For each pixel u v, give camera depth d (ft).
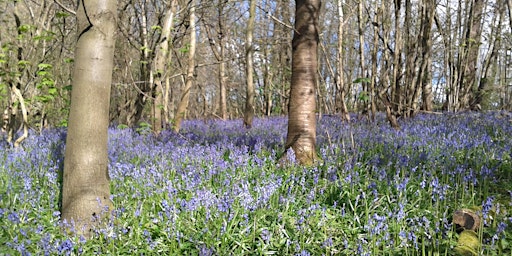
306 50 21.66
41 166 20.51
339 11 37.76
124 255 13.21
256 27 73.36
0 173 20.51
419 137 27.12
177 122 37.42
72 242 12.92
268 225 14.89
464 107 56.54
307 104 21.66
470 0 57.26
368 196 16.08
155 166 20.04
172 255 13.20
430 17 42.93
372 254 12.87
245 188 15.60
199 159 22.03
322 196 17.10
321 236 14.20
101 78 14.47
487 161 20.72
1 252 12.66
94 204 14.40
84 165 14.32
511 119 34.27
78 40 14.40
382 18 40.24
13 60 31.27
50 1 29.53
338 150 22.59
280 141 27.63
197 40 72.54
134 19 50.21
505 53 69.51
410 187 16.71
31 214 15.81
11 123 28.17
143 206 15.99
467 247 12.86
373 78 36.96
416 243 12.25
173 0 35.19
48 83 25.57
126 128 37.78
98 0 14.25
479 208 15.12
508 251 12.78
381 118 41.96
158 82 35.12
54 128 39.99
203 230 13.73
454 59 59.00
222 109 60.44
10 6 34.14
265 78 73.67
